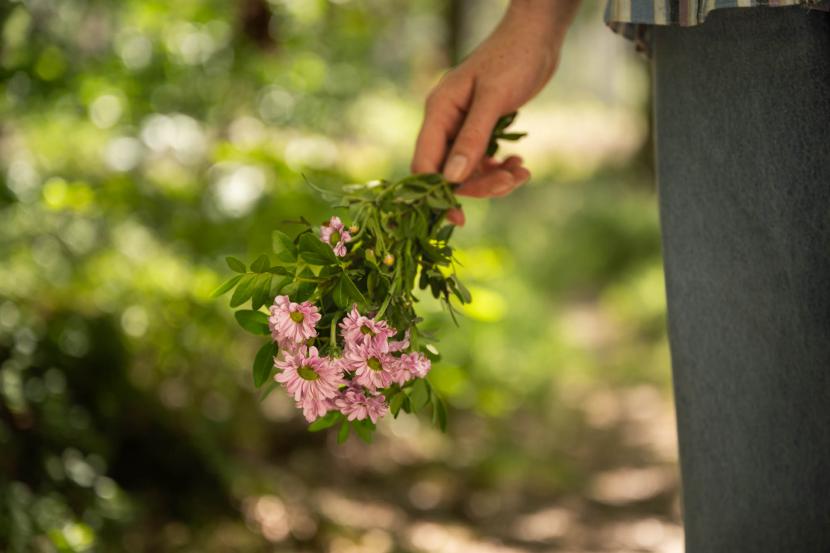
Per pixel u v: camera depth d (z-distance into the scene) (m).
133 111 2.80
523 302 5.36
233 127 3.16
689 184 1.17
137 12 2.84
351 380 1.09
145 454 2.68
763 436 1.14
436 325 3.12
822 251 1.09
